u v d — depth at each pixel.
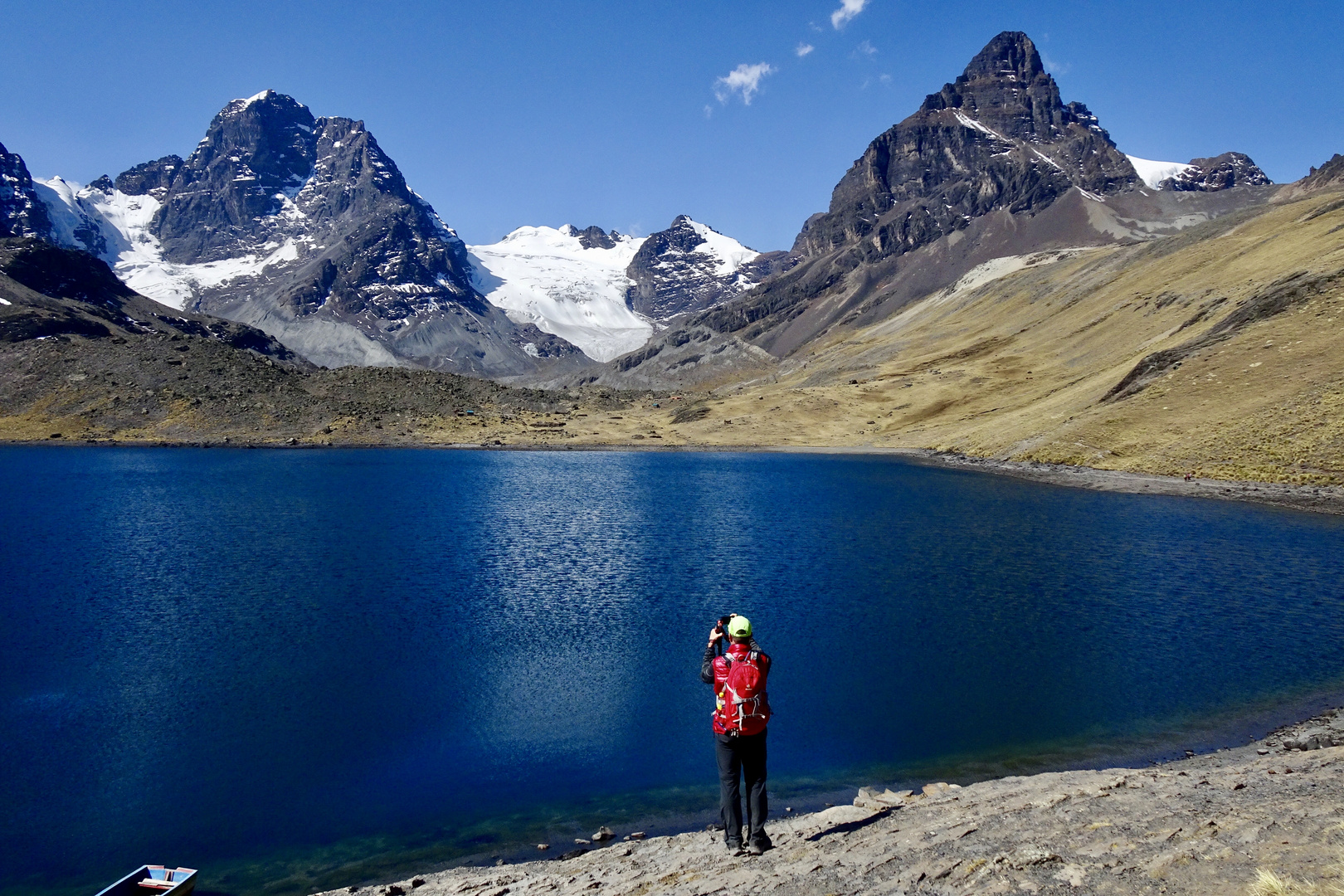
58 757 23.19
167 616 37.84
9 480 107.19
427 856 17.91
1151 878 9.16
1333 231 143.88
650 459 155.88
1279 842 9.75
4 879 17.56
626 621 37.16
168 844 18.72
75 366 199.00
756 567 49.72
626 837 18.45
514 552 55.50
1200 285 168.25
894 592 42.25
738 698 12.94
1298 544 55.66
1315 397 89.81
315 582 45.50
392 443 179.00
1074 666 29.92
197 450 163.75
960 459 137.38
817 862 11.80
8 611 38.78
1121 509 74.62
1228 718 24.61
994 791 16.95
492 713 26.25
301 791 21.19
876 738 23.73
